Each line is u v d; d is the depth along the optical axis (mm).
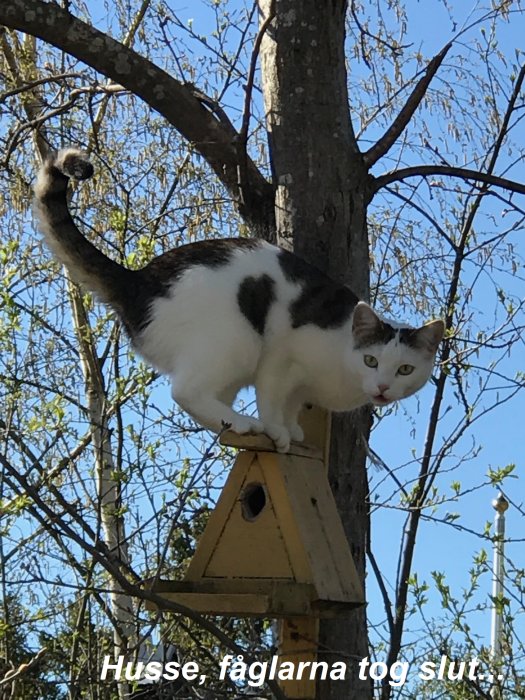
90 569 2740
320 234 2828
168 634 2893
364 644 2748
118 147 3734
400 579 3068
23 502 2635
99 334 3154
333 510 2674
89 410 3174
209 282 2670
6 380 2949
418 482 3064
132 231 3389
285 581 2514
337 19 2912
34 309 3291
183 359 2654
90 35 2896
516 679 2818
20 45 3984
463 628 2727
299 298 2713
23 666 2506
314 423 2807
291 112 2867
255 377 2742
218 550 2602
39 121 3215
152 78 2930
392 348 2703
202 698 2561
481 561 2732
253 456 2617
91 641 2949
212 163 2988
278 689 2346
